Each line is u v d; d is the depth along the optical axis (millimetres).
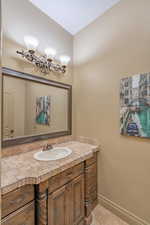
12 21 1438
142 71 1423
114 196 1683
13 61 1442
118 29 1650
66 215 1296
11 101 1442
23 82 1558
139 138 1447
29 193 1011
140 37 1442
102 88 1836
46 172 1066
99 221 1585
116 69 1673
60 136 2000
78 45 2176
